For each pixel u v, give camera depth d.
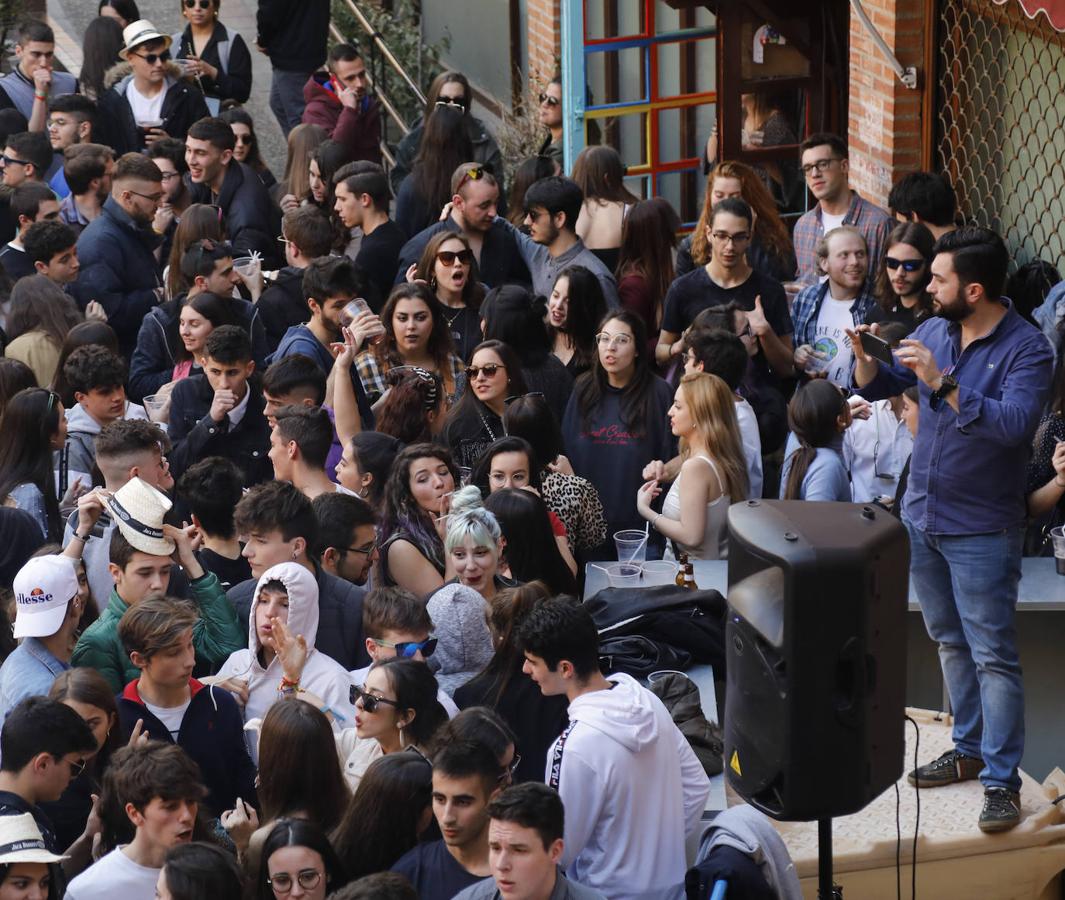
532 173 21.36
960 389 11.64
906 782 13.00
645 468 15.61
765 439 17.62
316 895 9.59
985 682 12.27
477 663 12.22
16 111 25.55
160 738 11.45
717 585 14.18
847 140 23.69
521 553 13.07
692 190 26.88
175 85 25.55
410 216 21.80
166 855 9.26
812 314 18.03
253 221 22.20
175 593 13.02
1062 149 18.86
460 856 9.86
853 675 9.36
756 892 10.20
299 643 11.72
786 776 9.45
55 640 12.24
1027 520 13.50
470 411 15.82
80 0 38.78
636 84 26.30
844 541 9.30
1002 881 12.41
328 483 14.44
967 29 20.55
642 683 13.01
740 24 23.77
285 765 10.41
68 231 19.20
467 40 38.97
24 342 17.72
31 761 10.38
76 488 14.72
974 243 11.70
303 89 28.02
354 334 16.16
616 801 10.53
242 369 15.69
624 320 15.91
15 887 9.66
